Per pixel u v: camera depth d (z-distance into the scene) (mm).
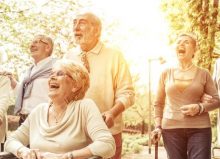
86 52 3348
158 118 4359
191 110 3986
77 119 2428
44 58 4504
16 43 9648
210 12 8539
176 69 4227
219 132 5195
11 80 4438
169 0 9117
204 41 8445
